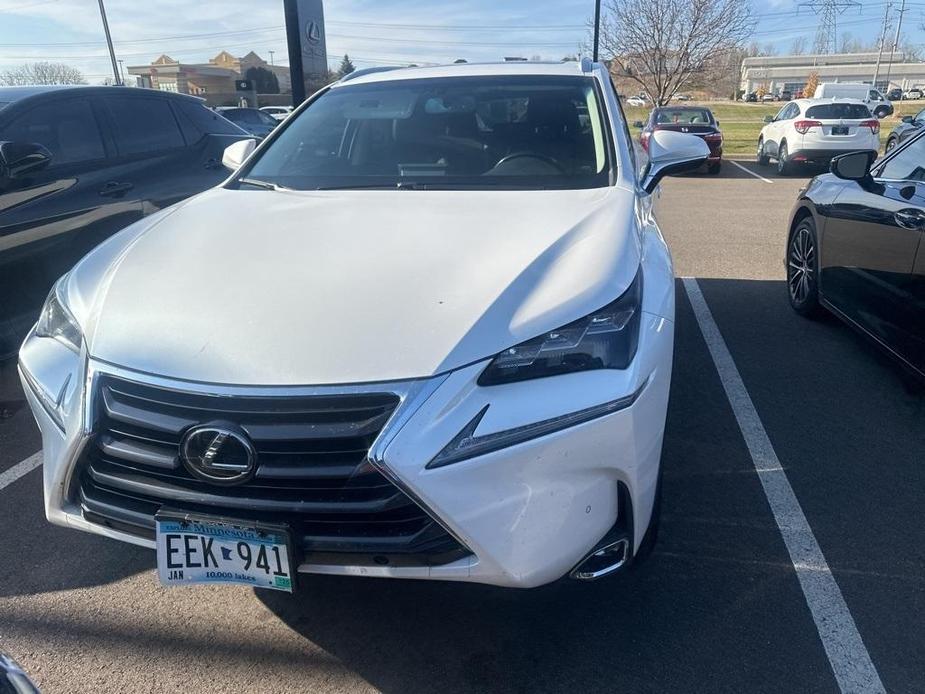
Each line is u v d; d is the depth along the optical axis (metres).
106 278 2.34
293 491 1.87
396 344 1.89
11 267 4.17
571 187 2.97
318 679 2.19
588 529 1.98
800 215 5.37
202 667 2.24
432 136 3.40
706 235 8.72
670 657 2.24
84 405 2.00
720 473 3.23
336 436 1.81
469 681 2.18
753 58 91.19
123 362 1.98
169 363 1.93
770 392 4.06
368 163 3.31
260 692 2.15
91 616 2.46
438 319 1.95
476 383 1.87
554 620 2.39
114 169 4.97
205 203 2.95
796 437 3.55
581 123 3.39
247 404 1.84
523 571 1.90
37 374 2.21
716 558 2.67
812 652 2.24
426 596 2.51
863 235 4.25
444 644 2.31
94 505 2.05
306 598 2.52
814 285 5.09
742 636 2.31
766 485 3.13
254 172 3.37
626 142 3.31
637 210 2.79
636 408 2.00
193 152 5.72
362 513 1.83
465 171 3.19
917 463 3.31
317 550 1.90
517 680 2.17
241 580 1.96
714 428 3.64
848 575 2.58
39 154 4.08
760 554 2.69
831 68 86.69
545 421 1.88
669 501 3.02
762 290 6.15
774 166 17.88
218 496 1.90
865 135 15.17
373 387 1.82
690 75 25.09
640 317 2.18
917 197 3.70
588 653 2.26
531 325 1.96
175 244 2.50
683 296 5.98
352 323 1.95
